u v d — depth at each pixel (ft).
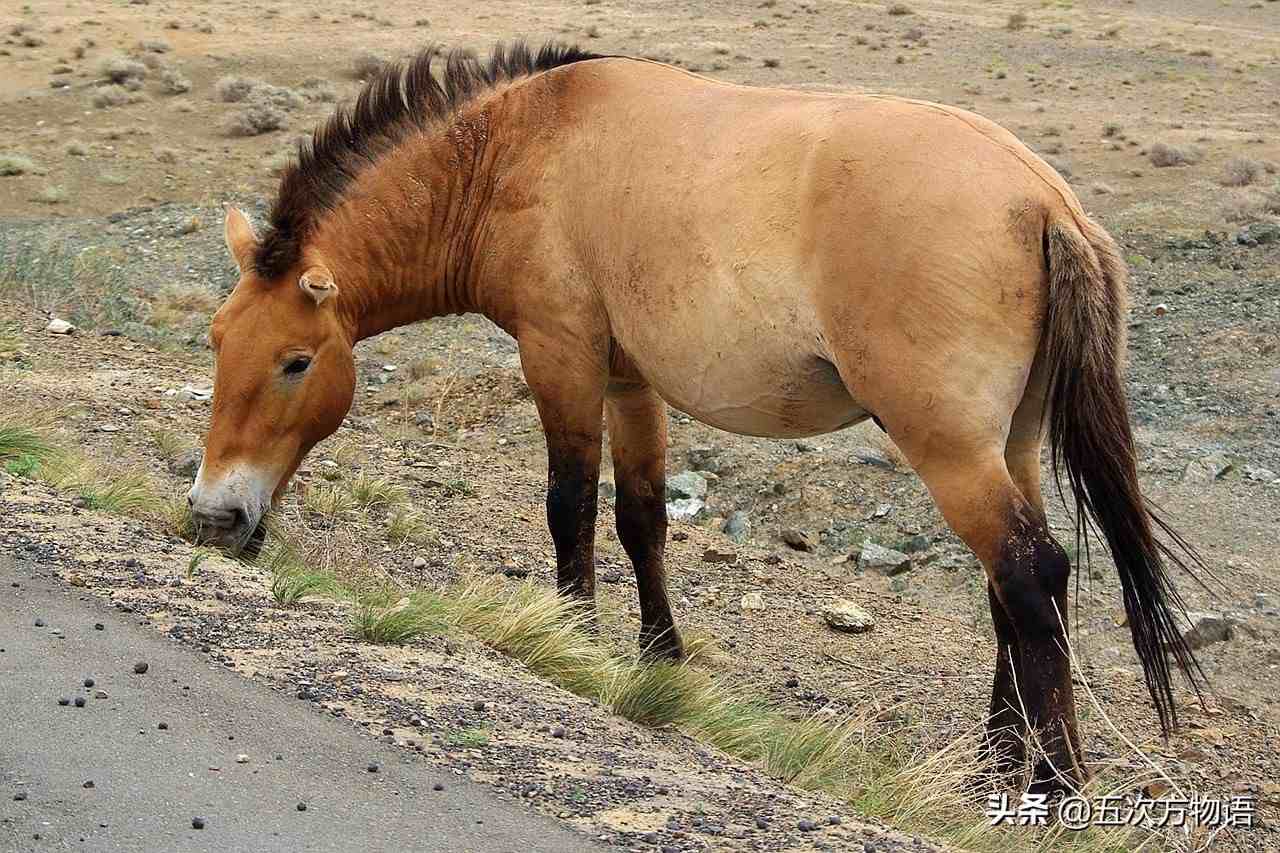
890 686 24.63
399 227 22.91
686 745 17.87
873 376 17.76
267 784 13.98
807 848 13.94
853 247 17.70
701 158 19.65
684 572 30.09
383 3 154.71
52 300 52.19
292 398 22.18
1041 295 17.69
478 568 27.71
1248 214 62.95
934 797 17.44
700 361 19.57
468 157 22.66
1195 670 26.45
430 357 47.70
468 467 35.91
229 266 62.44
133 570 20.39
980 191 17.56
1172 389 42.68
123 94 100.83
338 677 17.20
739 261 18.72
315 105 100.37
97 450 30.50
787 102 19.57
